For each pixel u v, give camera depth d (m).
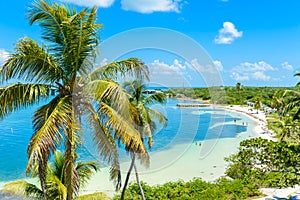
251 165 13.01
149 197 14.86
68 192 7.01
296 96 17.14
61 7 6.93
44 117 7.13
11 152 27.59
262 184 16.06
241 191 15.37
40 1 6.61
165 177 19.80
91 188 17.22
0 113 6.92
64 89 7.20
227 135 38.44
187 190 16.08
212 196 14.70
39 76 7.02
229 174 18.69
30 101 7.00
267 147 12.30
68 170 6.93
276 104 49.19
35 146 5.93
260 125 46.34
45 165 6.57
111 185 17.83
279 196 15.42
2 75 6.60
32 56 6.68
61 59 7.19
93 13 6.86
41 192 8.48
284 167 12.02
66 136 6.75
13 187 8.33
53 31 6.96
